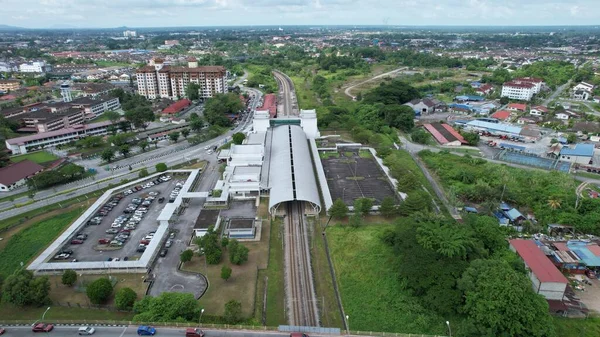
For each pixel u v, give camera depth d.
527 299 70.50
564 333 73.62
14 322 73.50
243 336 69.06
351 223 113.06
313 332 70.31
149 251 98.12
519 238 104.38
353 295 85.00
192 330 68.31
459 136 196.88
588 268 91.25
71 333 69.88
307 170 138.75
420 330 74.69
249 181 129.25
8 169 147.62
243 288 87.50
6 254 102.06
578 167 156.25
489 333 68.31
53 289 87.19
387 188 136.50
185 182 142.25
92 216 119.62
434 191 136.38
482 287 74.06
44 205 128.88
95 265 92.75
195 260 98.31
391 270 91.75
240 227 108.12
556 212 115.12
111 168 160.88
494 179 139.25
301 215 120.38
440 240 86.38
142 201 130.50
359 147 180.38
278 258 99.31
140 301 77.94
